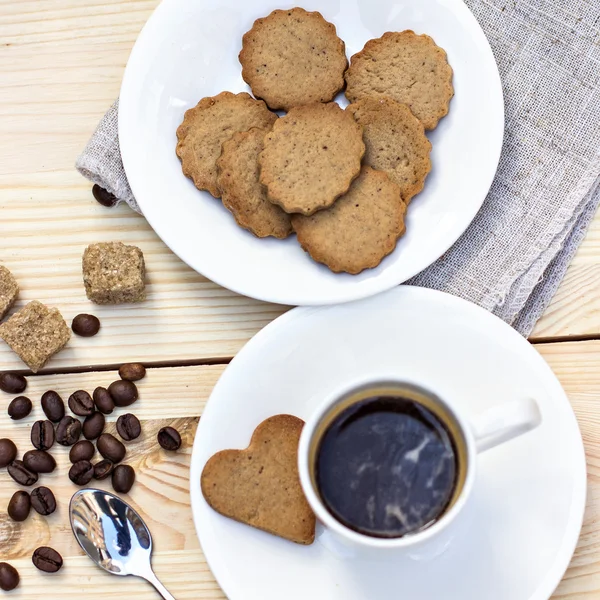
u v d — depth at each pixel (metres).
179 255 0.69
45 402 0.71
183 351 0.72
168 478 0.71
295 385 0.68
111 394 0.71
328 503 0.65
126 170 0.70
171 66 0.71
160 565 0.70
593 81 0.71
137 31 0.73
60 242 0.73
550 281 0.71
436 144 0.70
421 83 0.70
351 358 0.68
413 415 0.65
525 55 0.71
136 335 0.72
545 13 0.71
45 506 0.70
